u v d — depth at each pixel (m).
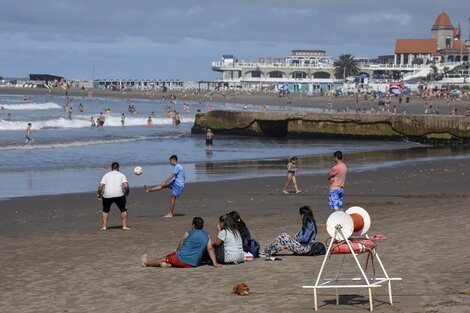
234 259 15.09
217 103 157.38
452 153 50.00
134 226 21.03
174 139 64.31
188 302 12.01
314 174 35.97
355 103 143.62
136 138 64.19
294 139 65.62
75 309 11.81
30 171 37.44
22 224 21.56
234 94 198.38
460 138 59.56
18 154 47.19
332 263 14.73
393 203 25.03
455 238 17.06
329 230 10.90
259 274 14.03
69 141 58.69
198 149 53.66
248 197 27.67
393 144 59.69
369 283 11.10
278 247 15.66
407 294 11.86
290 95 181.75
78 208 24.94
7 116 93.94
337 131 64.62
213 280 13.66
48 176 35.19
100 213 23.83
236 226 15.40
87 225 21.36
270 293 12.39
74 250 17.17
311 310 11.12
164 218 22.64
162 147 54.97
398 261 14.54
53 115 104.50
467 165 40.00
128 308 11.77
